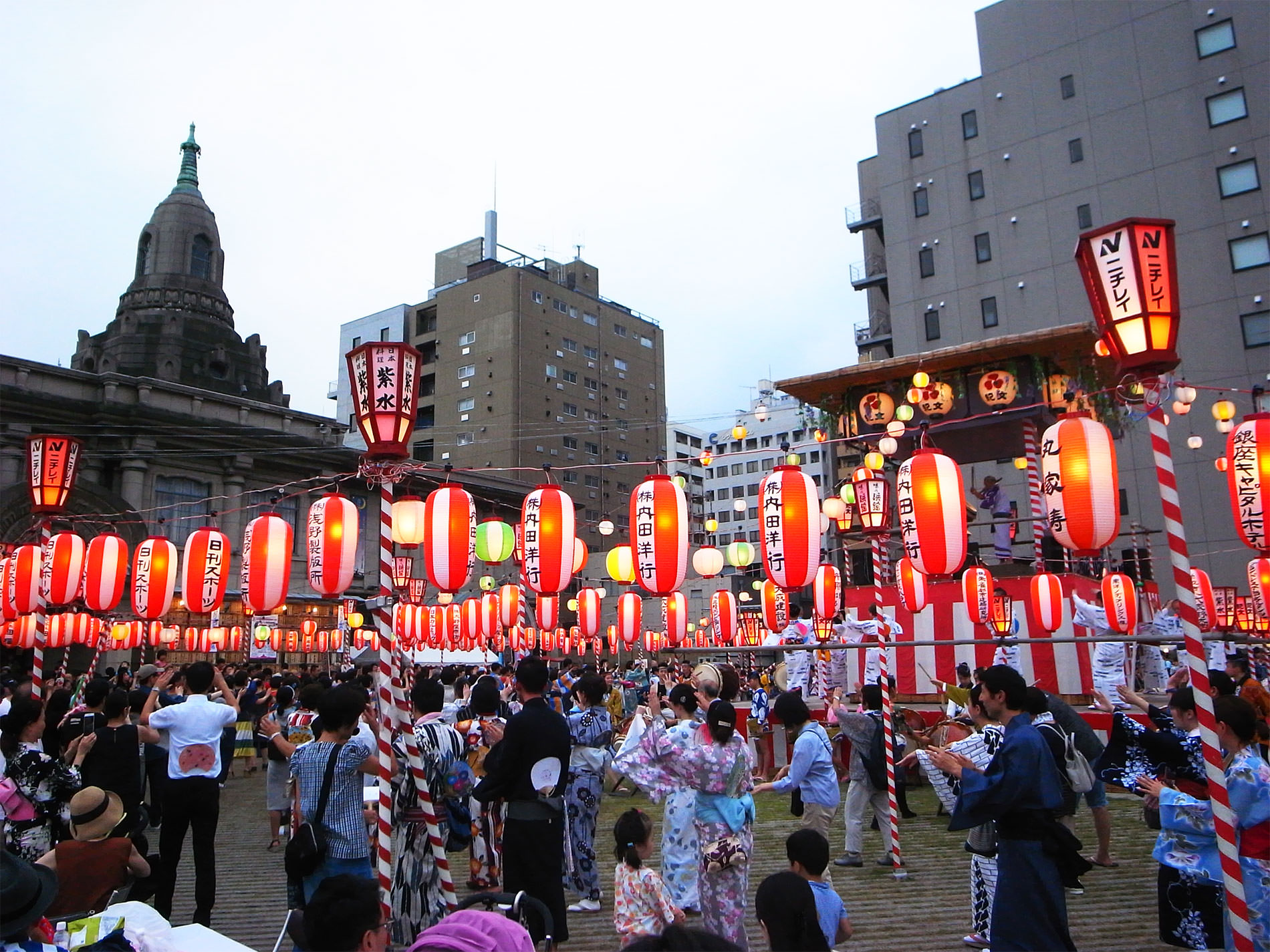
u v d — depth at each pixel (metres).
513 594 21.00
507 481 49.53
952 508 8.85
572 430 62.03
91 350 42.59
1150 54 36.62
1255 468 8.29
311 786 5.52
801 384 19.58
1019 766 4.66
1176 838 4.93
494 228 68.38
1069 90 38.34
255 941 6.91
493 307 60.50
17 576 12.45
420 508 9.04
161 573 13.13
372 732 6.27
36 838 5.88
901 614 17.20
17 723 6.24
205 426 34.78
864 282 47.94
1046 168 38.44
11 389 30.14
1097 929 6.55
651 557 9.28
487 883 8.00
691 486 83.81
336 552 8.54
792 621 16.39
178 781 6.91
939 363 18.12
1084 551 8.09
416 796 6.03
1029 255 38.31
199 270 46.38
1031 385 17.52
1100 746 8.38
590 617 18.77
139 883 5.80
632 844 5.34
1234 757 4.71
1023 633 15.89
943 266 40.44
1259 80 34.09
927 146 41.75
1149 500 33.38
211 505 34.75
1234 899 4.33
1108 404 17.70
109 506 30.39
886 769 8.81
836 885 8.10
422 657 27.42
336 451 38.06
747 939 6.66
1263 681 14.77
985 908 6.05
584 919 7.30
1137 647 17.41
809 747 7.11
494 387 59.12
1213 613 16.64
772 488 9.21
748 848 5.50
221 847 10.94
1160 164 35.75
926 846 9.71
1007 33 40.28
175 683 15.02
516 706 16.55
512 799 5.88
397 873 5.98
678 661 30.42
